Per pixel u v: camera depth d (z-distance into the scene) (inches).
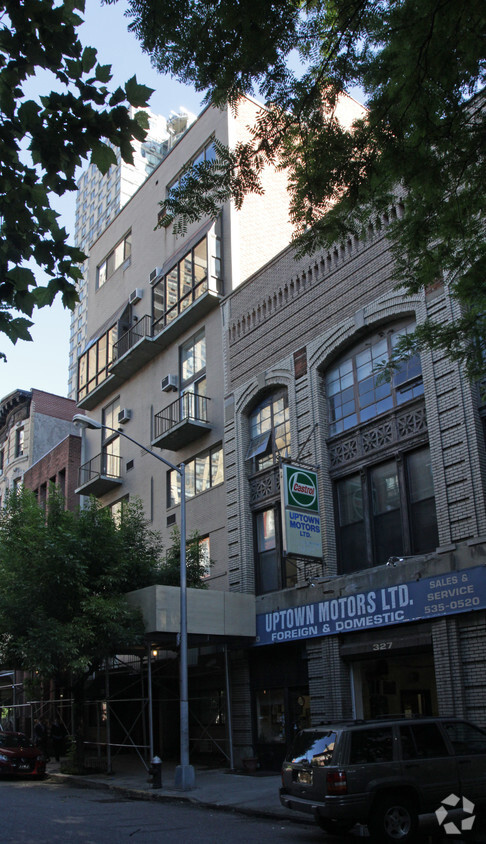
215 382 997.8
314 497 751.1
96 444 1337.4
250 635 814.5
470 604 583.5
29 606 764.6
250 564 871.1
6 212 249.8
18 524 853.2
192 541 919.7
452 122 374.9
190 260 1082.7
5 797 637.9
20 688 1337.4
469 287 423.8
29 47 235.6
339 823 407.8
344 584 715.4
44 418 1806.1
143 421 1174.3
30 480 1653.5
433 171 381.4
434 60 341.4
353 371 781.3
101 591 821.9
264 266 932.0
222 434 963.3
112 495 1221.7
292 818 492.7
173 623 761.6
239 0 307.9
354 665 717.3
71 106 235.9
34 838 417.4
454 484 624.1
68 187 253.3
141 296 1238.3
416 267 449.1
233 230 1043.3
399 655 665.0
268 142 383.2
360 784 380.2
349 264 793.6
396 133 365.1
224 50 331.6
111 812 539.5
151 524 1085.8
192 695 941.8
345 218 416.8
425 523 665.0
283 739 779.4
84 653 757.3
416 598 631.2
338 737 394.9
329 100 370.9
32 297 255.4
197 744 918.4
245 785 665.6
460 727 426.6
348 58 357.7
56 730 1032.8
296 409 834.2
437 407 653.3
